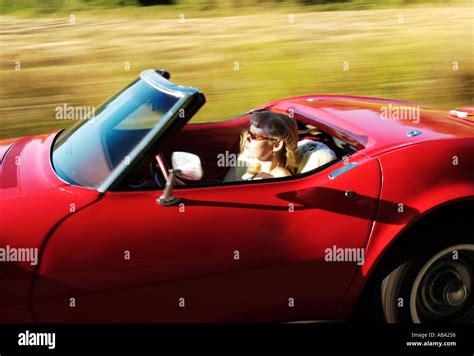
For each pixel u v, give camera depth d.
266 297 2.37
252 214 2.31
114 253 2.17
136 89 2.72
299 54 7.84
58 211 2.21
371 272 2.44
